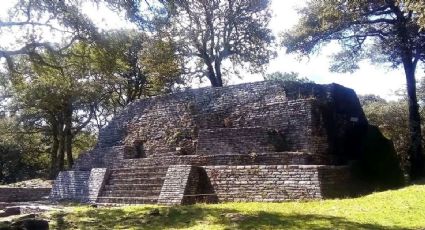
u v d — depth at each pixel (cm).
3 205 1933
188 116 1981
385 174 1577
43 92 2736
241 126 1767
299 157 1431
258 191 1394
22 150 3556
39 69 1831
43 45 1652
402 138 2272
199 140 1748
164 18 1672
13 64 1803
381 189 1511
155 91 3394
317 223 830
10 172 3459
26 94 2728
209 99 1942
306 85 1702
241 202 1345
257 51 2942
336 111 1650
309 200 1265
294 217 903
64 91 2772
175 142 1966
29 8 1575
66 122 3073
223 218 921
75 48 1858
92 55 1836
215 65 2895
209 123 1892
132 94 3431
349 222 836
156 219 962
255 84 1809
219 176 1493
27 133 3294
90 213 1054
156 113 2122
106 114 3559
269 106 1716
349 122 1695
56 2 1586
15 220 849
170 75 3019
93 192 1836
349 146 1662
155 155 2014
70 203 1823
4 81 2073
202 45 2850
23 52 1634
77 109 3116
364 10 1972
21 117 3122
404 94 2617
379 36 2123
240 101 1828
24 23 1589
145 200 1574
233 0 2809
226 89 1902
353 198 1236
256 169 1422
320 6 2084
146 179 1697
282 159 1459
